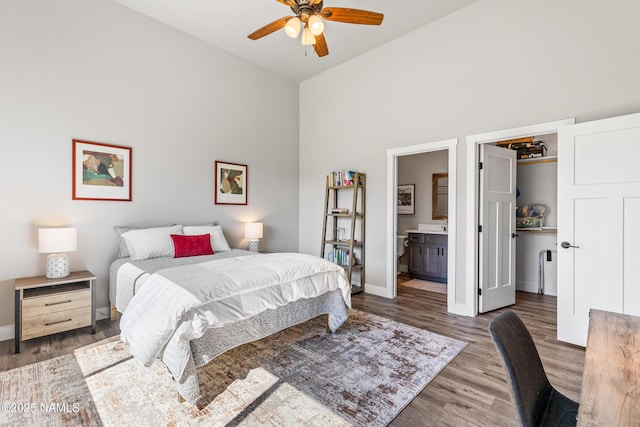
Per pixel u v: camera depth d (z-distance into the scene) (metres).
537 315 3.47
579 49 2.78
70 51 3.11
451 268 3.59
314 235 5.33
